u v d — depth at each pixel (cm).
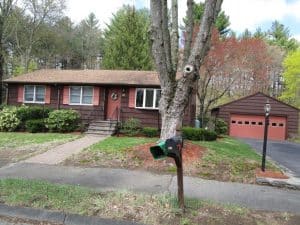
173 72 1094
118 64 3231
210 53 2555
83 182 811
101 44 4588
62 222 550
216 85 3075
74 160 1075
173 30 1214
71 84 2072
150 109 1973
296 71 3550
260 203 683
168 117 1070
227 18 3366
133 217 546
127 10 3653
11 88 2188
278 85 3869
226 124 2686
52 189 671
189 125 2000
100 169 959
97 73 2241
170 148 549
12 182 716
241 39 3138
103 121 1945
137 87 1998
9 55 3391
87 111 2067
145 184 809
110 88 2053
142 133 1809
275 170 1030
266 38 4375
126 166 1005
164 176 895
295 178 932
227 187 809
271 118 2678
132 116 2008
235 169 993
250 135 2691
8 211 579
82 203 593
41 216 562
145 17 3609
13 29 3066
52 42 3800
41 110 1970
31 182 729
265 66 3591
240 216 568
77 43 4431
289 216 590
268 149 1795
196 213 566
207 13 1005
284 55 3953
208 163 1030
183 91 1052
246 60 3206
